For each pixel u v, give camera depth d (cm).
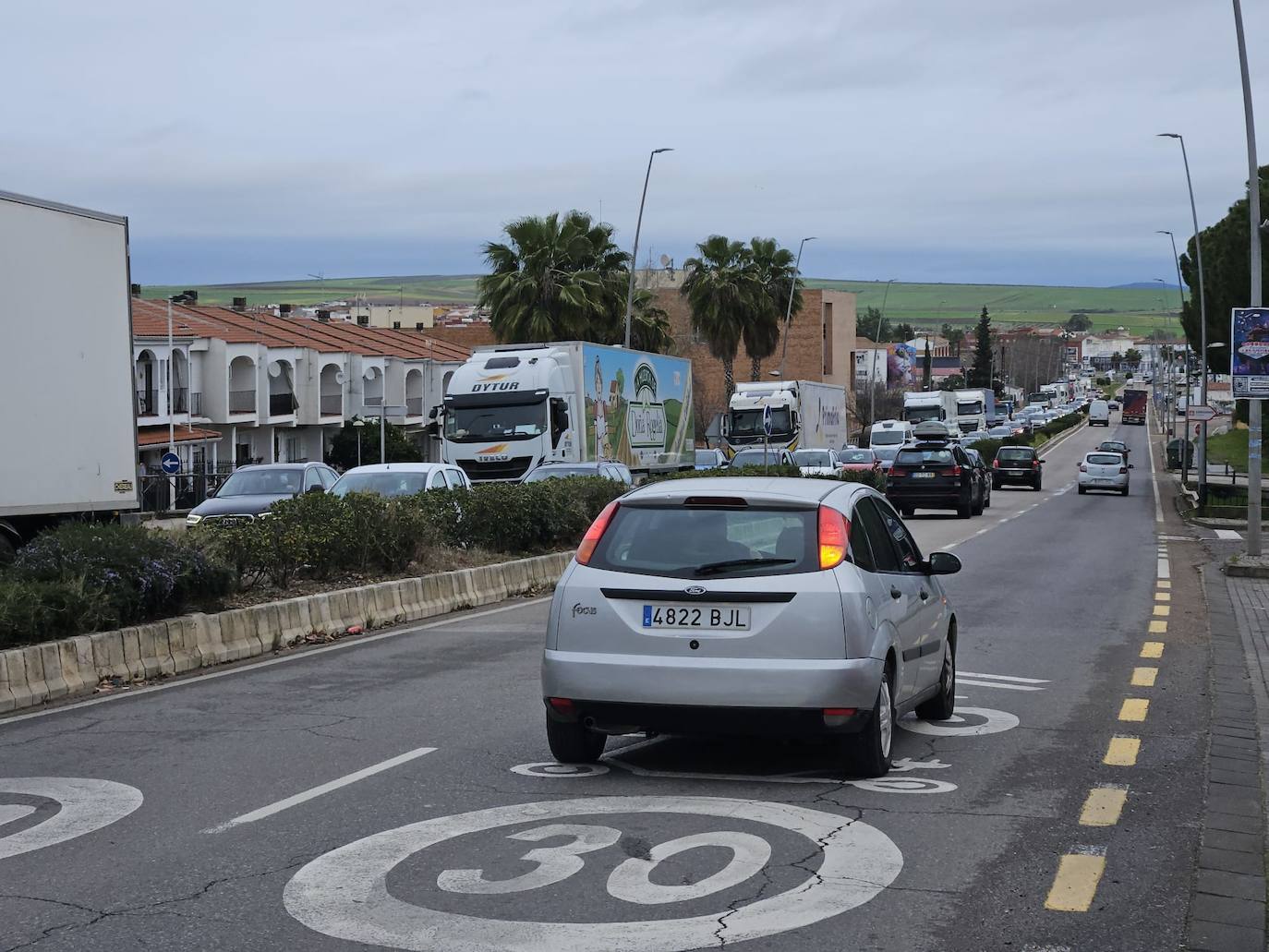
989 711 1027
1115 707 1042
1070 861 625
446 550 1950
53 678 1108
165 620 1273
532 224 5247
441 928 528
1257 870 614
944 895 573
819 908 554
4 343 1550
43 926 534
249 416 6462
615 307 5438
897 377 17388
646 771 813
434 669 1240
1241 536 3234
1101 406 15150
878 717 775
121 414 1736
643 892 573
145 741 920
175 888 584
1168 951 509
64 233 1636
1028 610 1705
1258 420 2269
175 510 5006
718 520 789
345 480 2364
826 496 809
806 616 749
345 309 16062
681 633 761
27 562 1254
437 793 755
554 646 786
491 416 3278
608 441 3653
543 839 657
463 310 16025
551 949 504
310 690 1127
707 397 9944
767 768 823
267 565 1582
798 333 11025
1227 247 6156
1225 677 1185
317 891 577
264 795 754
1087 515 4203
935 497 3962
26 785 788
